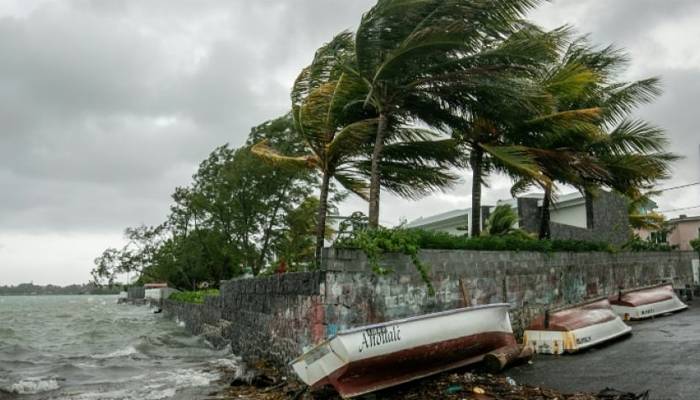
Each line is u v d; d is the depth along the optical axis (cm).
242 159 2939
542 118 1492
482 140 1628
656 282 2111
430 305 1188
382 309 1116
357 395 923
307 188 3123
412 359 973
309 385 973
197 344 2272
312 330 1093
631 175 1828
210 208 3225
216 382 1309
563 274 1593
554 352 1183
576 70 1598
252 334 1591
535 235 1842
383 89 1362
